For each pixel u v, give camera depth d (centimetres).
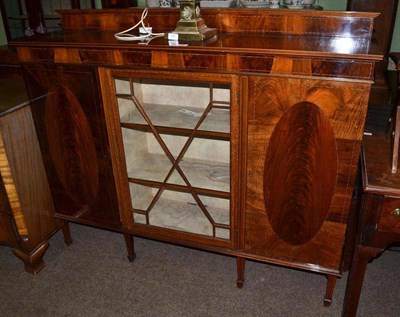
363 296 166
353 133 122
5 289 177
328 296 160
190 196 185
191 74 133
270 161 137
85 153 169
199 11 146
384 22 235
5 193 169
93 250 202
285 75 121
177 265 189
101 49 141
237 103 132
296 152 132
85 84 152
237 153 141
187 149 169
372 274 178
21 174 173
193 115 162
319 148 129
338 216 138
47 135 173
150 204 175
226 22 153
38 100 166
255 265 187
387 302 163
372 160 131
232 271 184
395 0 230
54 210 195
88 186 177
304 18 142
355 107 118
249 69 124
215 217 172
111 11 169
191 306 165
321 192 136
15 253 185
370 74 112
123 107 157
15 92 182
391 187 115
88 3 261
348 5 240
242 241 158
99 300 169
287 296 168
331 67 115
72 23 179
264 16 146
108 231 217
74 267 190
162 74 138
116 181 170
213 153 179
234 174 145
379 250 128
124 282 179
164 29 163
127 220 178
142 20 154
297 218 144
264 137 134
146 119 156
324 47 121
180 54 131
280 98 125
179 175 168
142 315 161
